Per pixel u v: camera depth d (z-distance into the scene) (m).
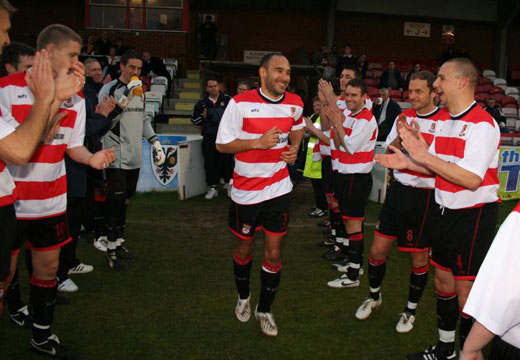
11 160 1.67
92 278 3.90
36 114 1.68
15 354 2.68
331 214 4.80
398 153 2.21
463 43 19.52
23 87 2.37
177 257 4.50
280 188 2.86
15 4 16.70
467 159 2.15
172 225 5.67
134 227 5.52
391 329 3.12
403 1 18.56
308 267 4.31
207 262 4.37
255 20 18.56
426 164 2.10
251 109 2.80
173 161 7.50
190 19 18.34
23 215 2.42
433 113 3.10
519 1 17.98
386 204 3.11
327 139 4.15
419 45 19.31
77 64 1.95
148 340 2.88
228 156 7.45
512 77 19.55
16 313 3.01
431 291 3.83
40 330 2.61
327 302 3.53
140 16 15.57
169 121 12.61
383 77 15.11
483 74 18.39
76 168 3.42
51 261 2.55
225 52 17.25
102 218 4.57
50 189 2.47
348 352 2.80
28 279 3.83
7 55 2.66
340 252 4.50
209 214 6.25
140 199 7.04
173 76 14.67
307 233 5.48
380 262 3.18
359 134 3.61
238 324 3.13
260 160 2.78
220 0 18.22
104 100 3.58
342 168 3.78
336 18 18.80
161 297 3.54
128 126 4.11
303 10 18.56
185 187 7.11
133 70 4.08
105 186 4.18
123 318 3.18
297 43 18.77
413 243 2.98
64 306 3.35
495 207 2.37
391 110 8.13
